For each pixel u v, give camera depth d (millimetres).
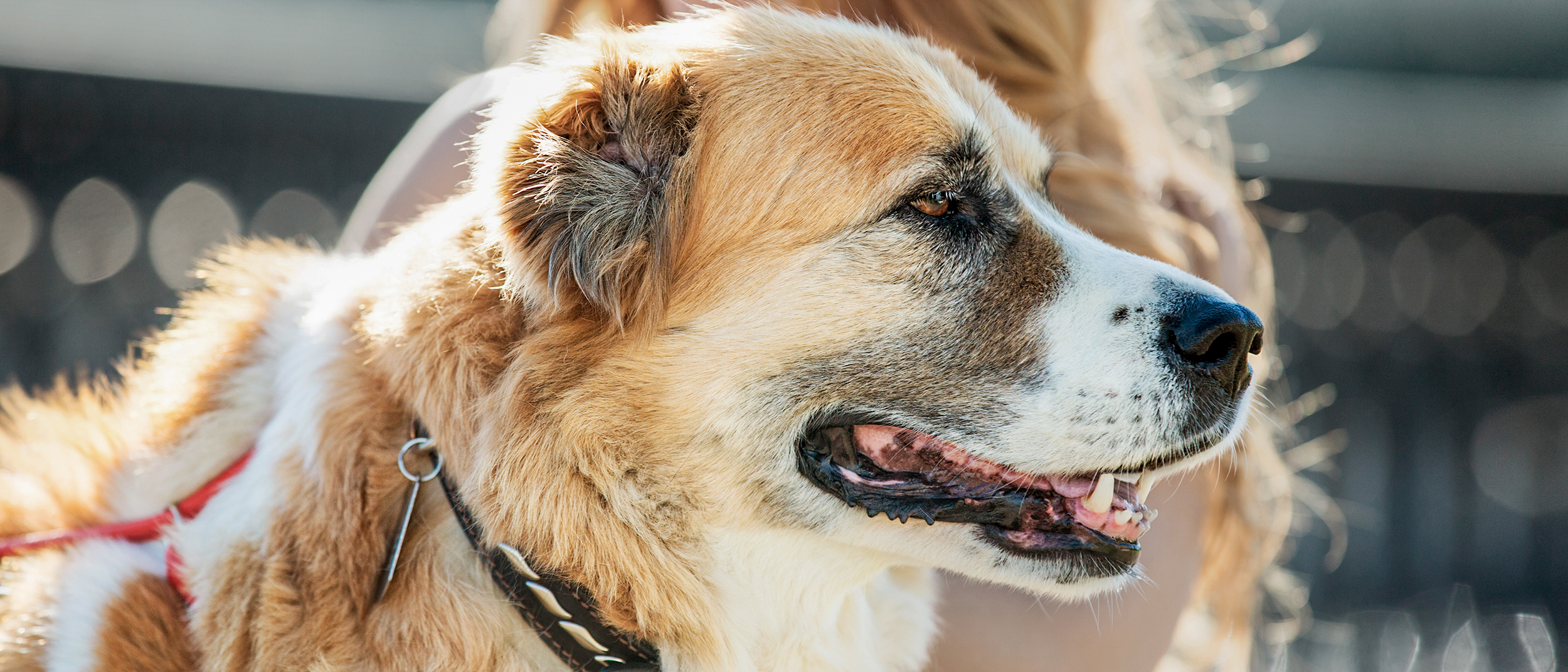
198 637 2150
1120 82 3234
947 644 2717
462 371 2186
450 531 2193
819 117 2332
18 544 2383
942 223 2361
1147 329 2277
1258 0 7172
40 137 6875
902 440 2357
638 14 3506
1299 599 4297
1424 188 7047
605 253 2217
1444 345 7027
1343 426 6902
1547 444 6883
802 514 2330
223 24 7230
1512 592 6672
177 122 7043
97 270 6816
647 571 2234
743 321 2289
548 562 2164
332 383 2258
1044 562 2309
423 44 7426
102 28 7043
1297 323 6988
